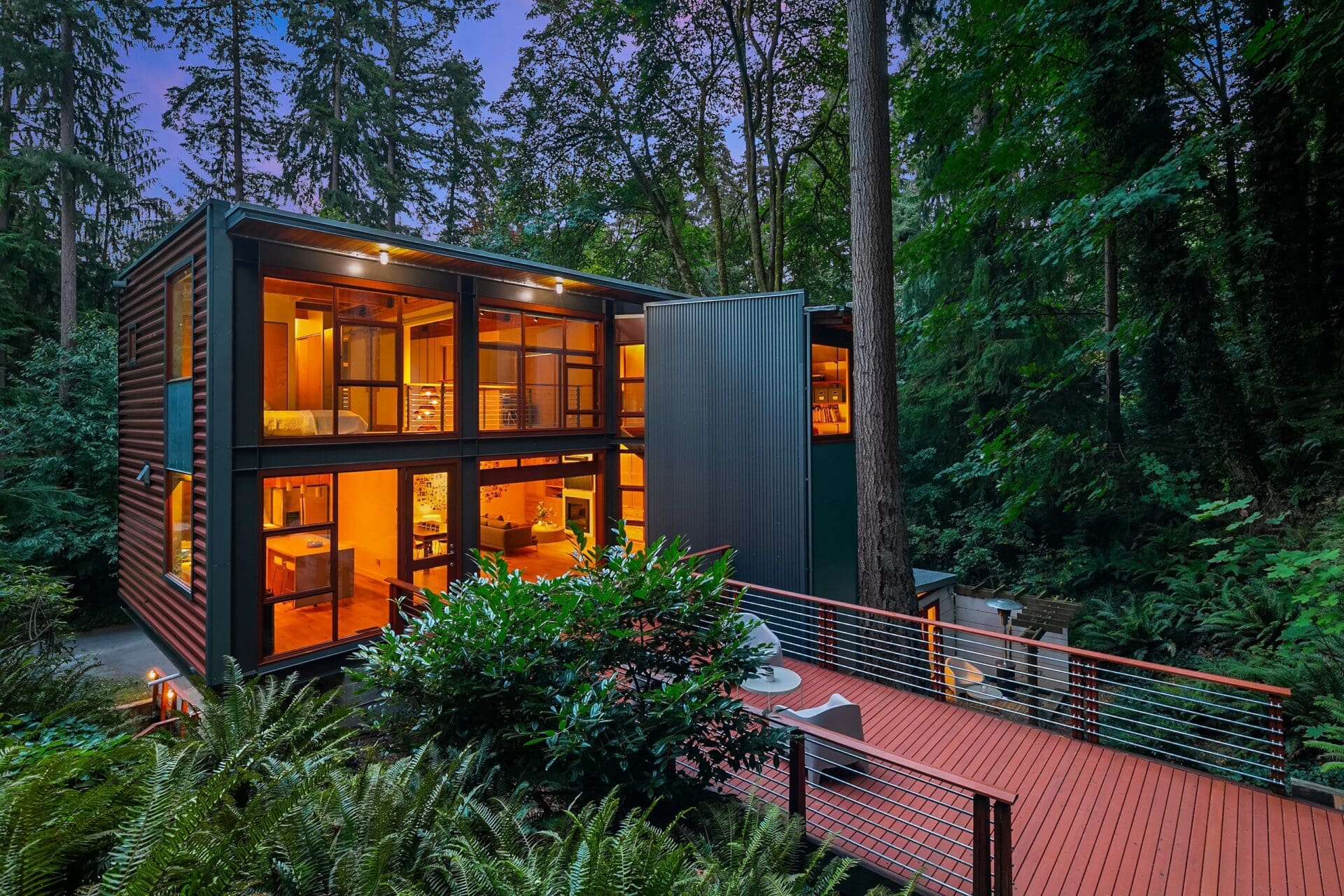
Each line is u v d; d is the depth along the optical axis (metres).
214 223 7.35
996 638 6.50
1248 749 5.27
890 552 8.55
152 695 8.09
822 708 5.52
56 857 2.10
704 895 2.80
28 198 15.47
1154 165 9.28
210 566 7.28
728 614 4.46
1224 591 8.70
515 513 15.16
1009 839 3.68
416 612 8.41
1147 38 9.10
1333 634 5.84
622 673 4.47
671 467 10.78
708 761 4.28
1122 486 11.44
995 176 11.49
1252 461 9.35
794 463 9.83
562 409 11.32
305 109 20.58
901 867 4.30
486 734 4.01
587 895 2.37
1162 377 13.49
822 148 17.28
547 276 10.04
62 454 14.12
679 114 16.84
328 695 4.55
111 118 16.44
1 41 14.22
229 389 7.42
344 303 8.51
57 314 16.50
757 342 10.12
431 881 2.64
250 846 2.19
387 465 8.84
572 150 17.38
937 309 12.04
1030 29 10.42
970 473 12.87
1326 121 8.91
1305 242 9.08
